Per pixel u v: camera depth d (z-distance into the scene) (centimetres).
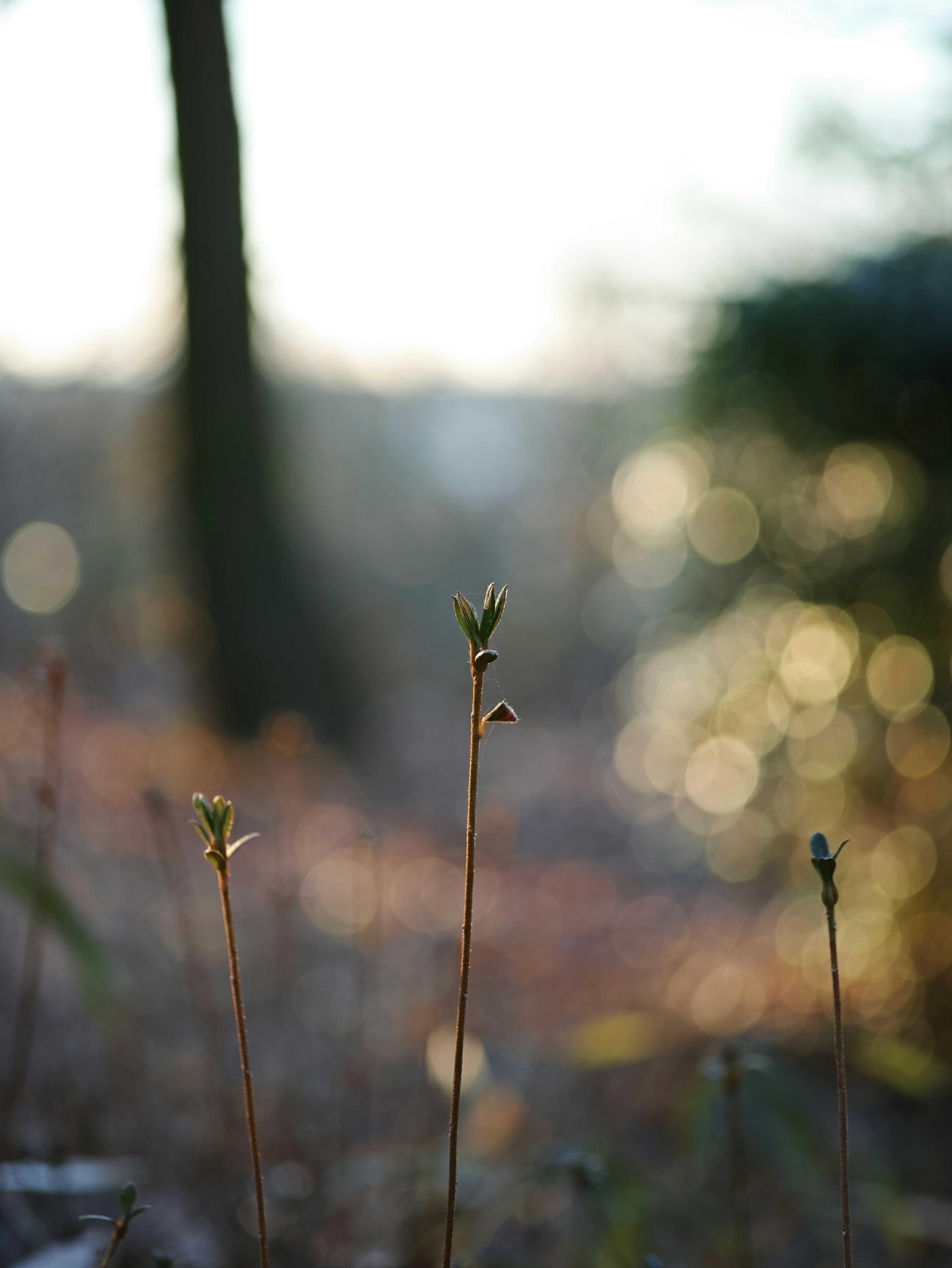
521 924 434
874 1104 260
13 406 782
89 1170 151
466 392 898
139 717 712
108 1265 98
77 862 331
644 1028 225
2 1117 162
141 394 741
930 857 293
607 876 530
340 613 787
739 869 394
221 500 715
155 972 276
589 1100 255
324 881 413
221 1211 168
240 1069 227
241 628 717
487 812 561
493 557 1003
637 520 359
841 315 274
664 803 646
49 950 255
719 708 341
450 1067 220
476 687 73
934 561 287
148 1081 210
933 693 296
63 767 488
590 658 961
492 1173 170
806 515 305
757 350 290
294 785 560
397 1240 165
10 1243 150
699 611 346
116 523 866
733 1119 144
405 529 978
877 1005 293
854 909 311
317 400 835
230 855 80
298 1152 185
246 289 679
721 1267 174
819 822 324
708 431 315
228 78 625
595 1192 149
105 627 859
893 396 274
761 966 350
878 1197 191
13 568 864
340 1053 249
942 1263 203
